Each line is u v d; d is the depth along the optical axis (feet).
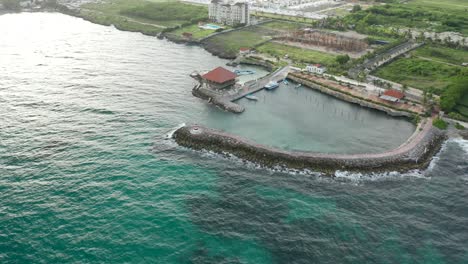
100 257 282.77
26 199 340.80
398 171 401.49
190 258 285.84
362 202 353.72
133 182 370.53
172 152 428.97
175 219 323.57
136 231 308.81
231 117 533.14
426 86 627.46
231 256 288.92
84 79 640.58
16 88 592.60
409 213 339.77
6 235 300.20
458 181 387.75
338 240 306.96
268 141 467.11
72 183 364.99
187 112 536.83
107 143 438.81
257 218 329.52
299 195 362.33
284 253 293.23
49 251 287.07
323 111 566.77
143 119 502.38
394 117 547.08
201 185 372.38
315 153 425.69
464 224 327.47
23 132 457.68
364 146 459.73
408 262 286.66
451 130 490.08
